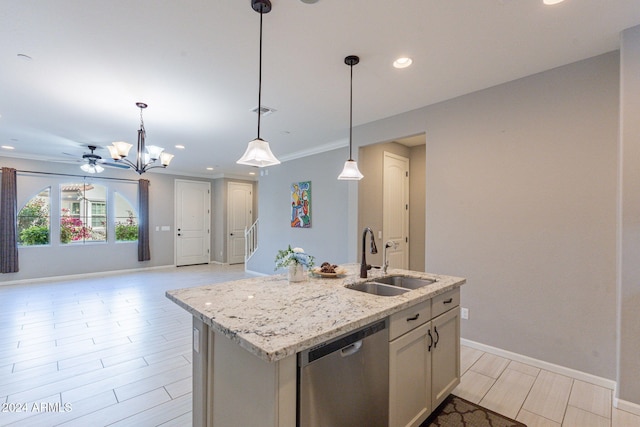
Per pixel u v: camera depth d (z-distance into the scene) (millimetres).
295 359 1188
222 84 2844
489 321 2854
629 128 2008
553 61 2436
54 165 6164
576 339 2422
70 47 2227
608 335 2293
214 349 1498
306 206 5562
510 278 2738
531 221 2637
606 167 2314
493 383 2371
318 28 2025
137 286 5676
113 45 2209
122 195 7078
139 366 2654
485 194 2891
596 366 2338
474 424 1917
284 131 4328
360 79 2744
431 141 3287
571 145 2457
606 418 1962
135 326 3609
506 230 2764
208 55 2355
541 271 2584
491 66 2514
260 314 1442
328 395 1287
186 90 2963
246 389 1277
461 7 1818
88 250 6613
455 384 2184
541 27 2008
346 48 2266
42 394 2232
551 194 2543
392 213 4750
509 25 1988
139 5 1790
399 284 2459
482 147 2920
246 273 7043
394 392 1620
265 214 6617
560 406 2092
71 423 1925
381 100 3195
